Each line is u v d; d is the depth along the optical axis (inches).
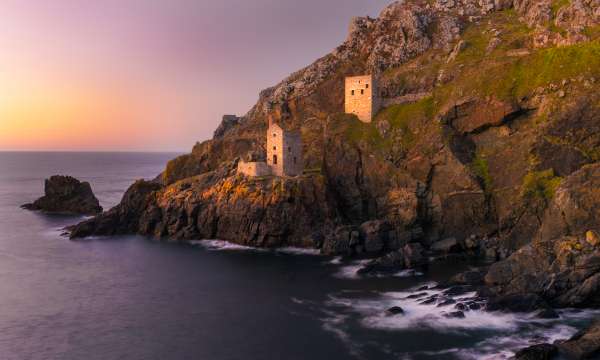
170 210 4881.9
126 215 5118.1
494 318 2475.4
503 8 6363.2
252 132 6166.3
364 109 5265.8
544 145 4037.9
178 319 2684.5
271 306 2832.2
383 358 2156.7
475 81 4719.5
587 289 2485.2
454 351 2178.9
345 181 4803.2
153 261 3902.6
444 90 5014.8
